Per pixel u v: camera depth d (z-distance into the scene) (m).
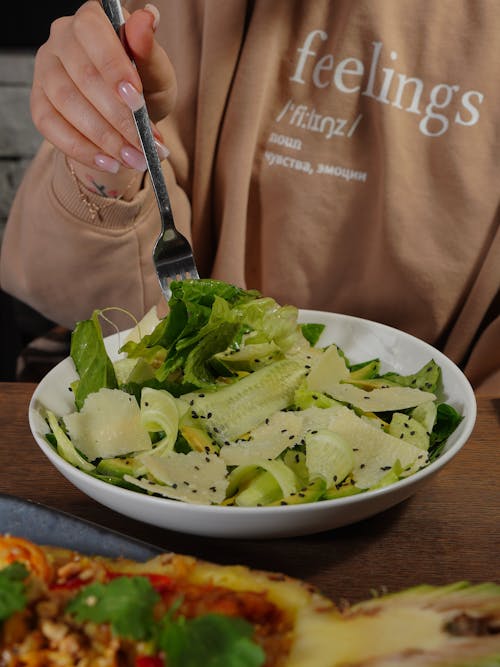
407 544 0.73
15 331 2.17
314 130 1.34
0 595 0.49
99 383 0.85
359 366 0.99
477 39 1.26
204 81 1.35
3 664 0.48
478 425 0.93
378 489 0.66
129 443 0.78
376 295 1.37
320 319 1.03
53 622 0.50
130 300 1.33
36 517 0.65
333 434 0.74
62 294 1.34
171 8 1.40
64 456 0.77
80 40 0.92
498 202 1.30
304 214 1.36
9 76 2.18
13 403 0.98
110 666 0.49
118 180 1.20
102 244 1.25
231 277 1.39
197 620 0.49
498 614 0.51
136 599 0.50
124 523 0.76
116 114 0.93
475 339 1.39
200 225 1.46
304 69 1.33
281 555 0.71
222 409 0.80
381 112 1.29
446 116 1.29
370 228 1.35
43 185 1.27
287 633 0.53
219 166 1.41
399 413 0.85
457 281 1.33
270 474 0.73
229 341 0.86
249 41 1.32
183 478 0.71
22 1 2.14
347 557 0.71
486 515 0.77
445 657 0.48
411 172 1.30
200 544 0.73
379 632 0.51
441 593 0.55
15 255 1.41
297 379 0.85
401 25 1.28
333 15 1.31
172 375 0.85
